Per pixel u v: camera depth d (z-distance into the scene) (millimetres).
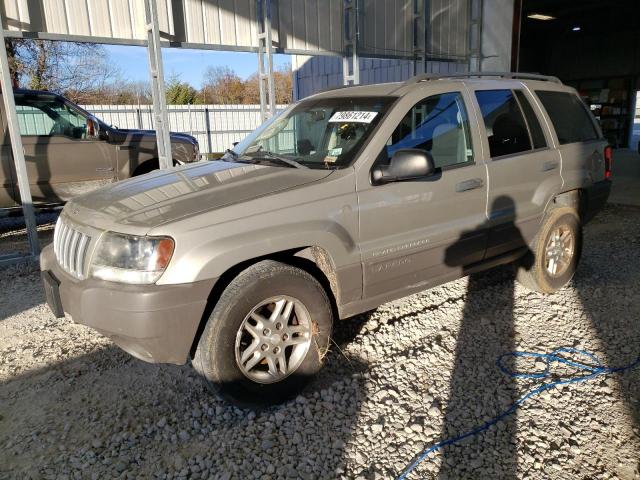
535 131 4691
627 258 6102
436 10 11211
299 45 9117
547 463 2725
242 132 21766
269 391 3176
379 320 4488
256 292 3043
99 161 8570
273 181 3348
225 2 8133
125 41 7340
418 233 3756
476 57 12133
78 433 3062
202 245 2887
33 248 6426
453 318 4484
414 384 3475
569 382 3443
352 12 9578
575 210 5000
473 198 4059
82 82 24281
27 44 20219
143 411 3260
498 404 3229
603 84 23234
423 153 3334
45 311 4887
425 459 2766
